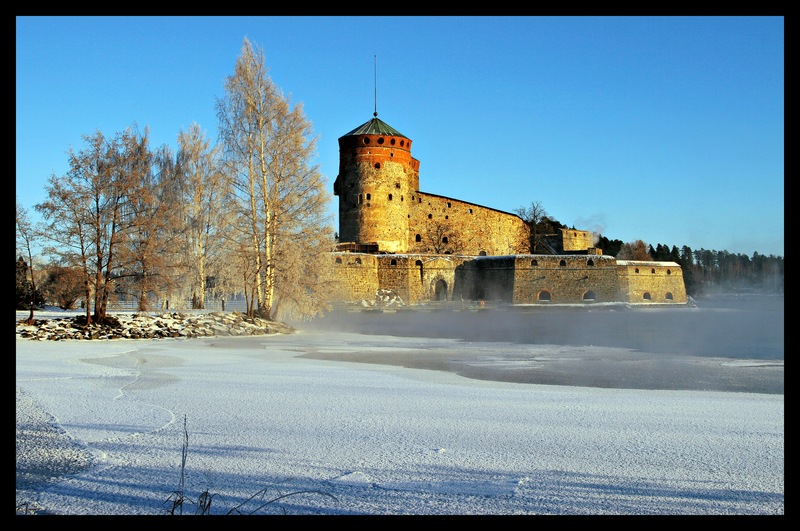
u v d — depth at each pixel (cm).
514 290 6850
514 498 725
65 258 2870
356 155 7788
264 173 3300
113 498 715
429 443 955
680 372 1833
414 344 2797
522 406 1247
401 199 7856
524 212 9338
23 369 1702
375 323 4531
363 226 7731
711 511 686
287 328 3400
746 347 2703
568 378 1695
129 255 2967
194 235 4050
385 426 1063
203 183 4138
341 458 877
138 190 3045
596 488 760
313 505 698
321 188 3334
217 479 787
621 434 1013
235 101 3338
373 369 1850
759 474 812
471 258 7350
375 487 761
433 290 7012
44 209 2847
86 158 2920
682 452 911
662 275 7788
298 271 3244
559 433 1020
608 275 7175
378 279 6794
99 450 898
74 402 1225
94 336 2775
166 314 3133
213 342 2794
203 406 1220
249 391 1401
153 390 1397
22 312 3684
